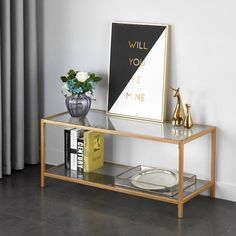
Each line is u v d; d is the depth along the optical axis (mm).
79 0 5996
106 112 5941
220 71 5527
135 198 5707
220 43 5492
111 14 5879
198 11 5527
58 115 5930
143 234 5141
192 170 5754
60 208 5531
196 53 5586
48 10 6160
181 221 5328
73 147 5891
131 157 5980
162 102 5699
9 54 5988
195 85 5633
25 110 6305
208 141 5656
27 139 6344
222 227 5246
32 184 5973
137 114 5805
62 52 6160
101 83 6008
